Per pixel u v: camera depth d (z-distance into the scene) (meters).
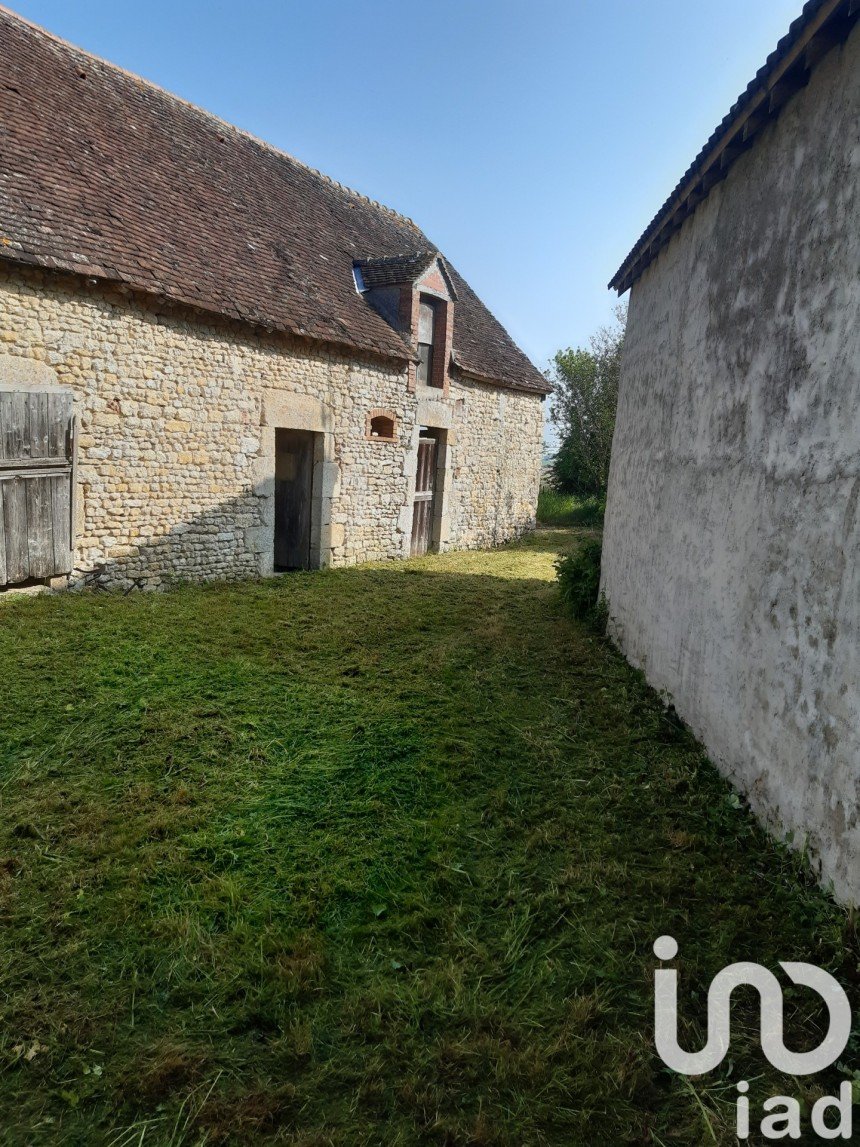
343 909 2.84
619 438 7.12
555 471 24.55
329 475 10.13
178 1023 2.27
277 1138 1.92
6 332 6.29
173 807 3.50
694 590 4.44
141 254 7.43
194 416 8.09
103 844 3.16
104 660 5.34
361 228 12.67
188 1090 2.04
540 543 15.52
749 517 3.65
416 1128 1.95
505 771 4.02
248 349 8.62
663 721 4.66
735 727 3.73
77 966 2.48
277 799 3.62
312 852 3.19
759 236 3.70
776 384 3.40
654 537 5.45
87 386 7.00
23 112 7.52
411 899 2.88
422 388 11.86
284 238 10.27
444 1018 2.31
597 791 3.80
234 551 8.84
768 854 3.15
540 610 8.20
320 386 9.71
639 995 2.42
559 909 2.84
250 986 2.41
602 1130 1.97
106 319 7.07
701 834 3.36
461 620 7.52
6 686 4.73
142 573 7.81
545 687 5.39
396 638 6.66
